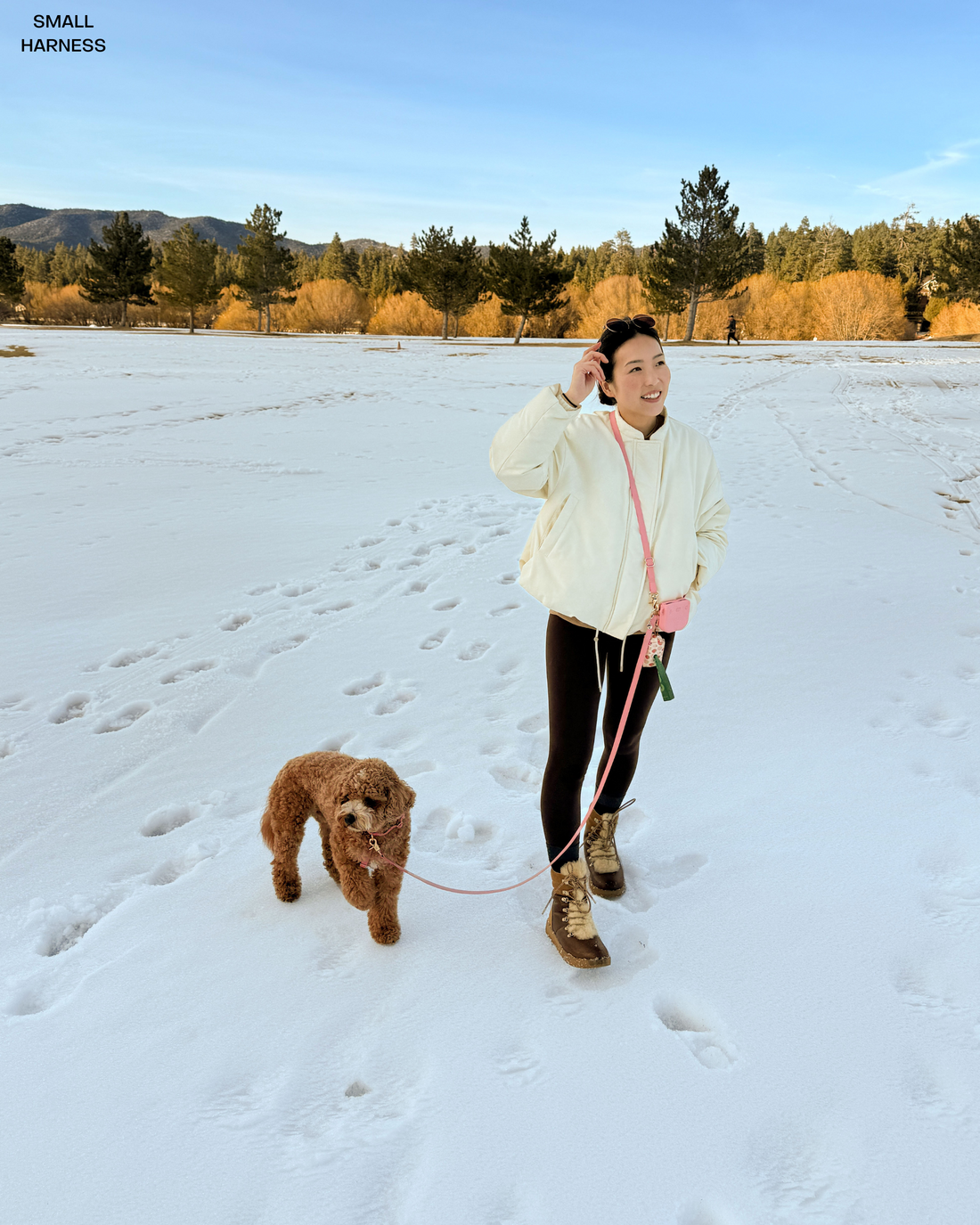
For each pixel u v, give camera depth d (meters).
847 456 11.66
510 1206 1.74
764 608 5.52
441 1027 2.24
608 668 2.70
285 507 8.88
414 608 5.80
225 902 2.82
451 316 68.50
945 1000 2.27
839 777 3.43
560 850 2.54
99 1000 2.38
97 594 6.21
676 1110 1.96
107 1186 1.81
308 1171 1.83
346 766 2.64
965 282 46.84
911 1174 1.79
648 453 2.45
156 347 36.88
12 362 26.53
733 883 2.80
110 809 3.48
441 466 11.23
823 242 110.56
